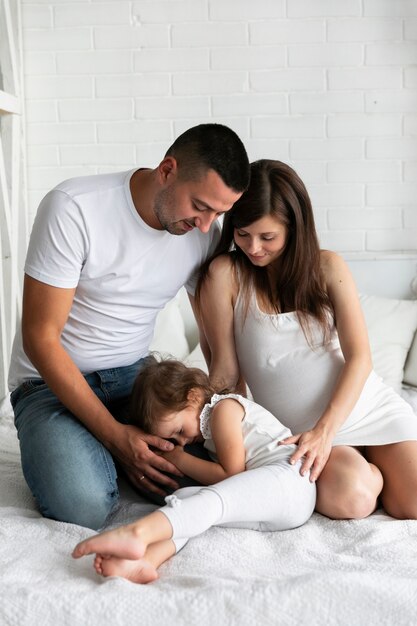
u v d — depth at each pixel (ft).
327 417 6.93
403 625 5.18
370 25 12.64
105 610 5.20
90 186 7.01
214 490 6.22
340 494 6.72
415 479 6.78
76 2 12.83
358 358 7.16
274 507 6.37
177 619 5.17
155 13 12.80
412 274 12.85
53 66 12.98
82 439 6.88
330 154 12.96
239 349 7.54
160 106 13.00
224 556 6.12
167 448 6.84
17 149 12.62
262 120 12.95
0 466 8.20
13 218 12.39
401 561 5.98
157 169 6.86
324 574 5.39
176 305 12.44
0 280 11.47
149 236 7.07
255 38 12.76
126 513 7.10
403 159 12.91
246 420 6.91
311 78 12.80
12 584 5.50
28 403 7.29
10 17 12.42
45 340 6.82
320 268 7.31
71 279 6.88
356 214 13.07
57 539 6.35
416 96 12.75
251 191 6.92
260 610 5.19
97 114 13.07
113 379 7.53
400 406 7.39
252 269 7.41
